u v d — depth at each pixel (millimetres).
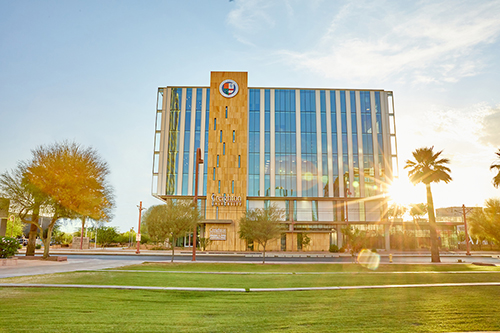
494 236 26547
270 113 63469
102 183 32031
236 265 26859
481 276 19625
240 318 8875
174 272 20484
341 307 10383
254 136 62656
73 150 30531
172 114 63406
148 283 15102
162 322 8258
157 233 28531
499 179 25828
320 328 7934
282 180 61375
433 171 35469
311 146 62719
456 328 8023
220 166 57562
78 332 7129
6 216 31172
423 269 24516
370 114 64375
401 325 8258
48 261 27672
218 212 56531
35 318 8133
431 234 34781
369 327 8055
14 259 24391
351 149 63000
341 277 18875
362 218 62094
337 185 61750
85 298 10969
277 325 8180
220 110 58969
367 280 17438
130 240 80562
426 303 11062
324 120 63719
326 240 59344
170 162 61750
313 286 15062
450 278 18562
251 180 61219
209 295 12398
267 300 11516
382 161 62969
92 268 21656
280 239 59281
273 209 33719
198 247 59312
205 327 7906
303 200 62125
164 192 60719
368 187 62094
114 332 7246
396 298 11969
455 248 63438
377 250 57938
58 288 12922
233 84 59719
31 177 28797
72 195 29359
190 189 60531
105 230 64688
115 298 11180
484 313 9617
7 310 8898
